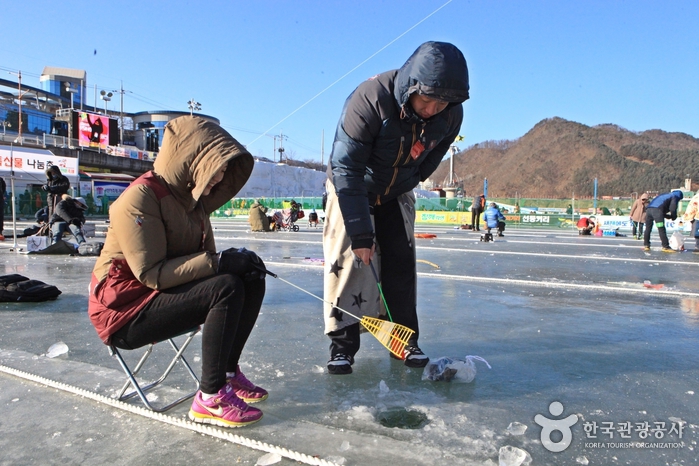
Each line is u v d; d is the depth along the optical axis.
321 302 4.31
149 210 1.85
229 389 1.91
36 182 28.06
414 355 2.65
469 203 25.19
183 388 2.30
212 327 1.85
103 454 1.70
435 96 2.12
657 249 10.50
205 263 1.87
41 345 3.00
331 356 2.61
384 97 2.30
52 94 53.34
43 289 4.27
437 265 7.10
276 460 1.66
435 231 18.42
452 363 2.46
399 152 2.46
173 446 1.75
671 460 1.72
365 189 2.48
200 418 1.90
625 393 2.31
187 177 1.92
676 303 4.48
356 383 2.41
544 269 6.81
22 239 10.95
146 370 2.56
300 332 3.33
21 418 1.97
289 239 12.14
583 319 3.81
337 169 2.46
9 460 1.65
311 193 41.97
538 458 1.71
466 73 2.15
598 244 11.87
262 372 2.56
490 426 1.95
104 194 32.59
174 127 1.92
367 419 2.00
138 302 1.89
